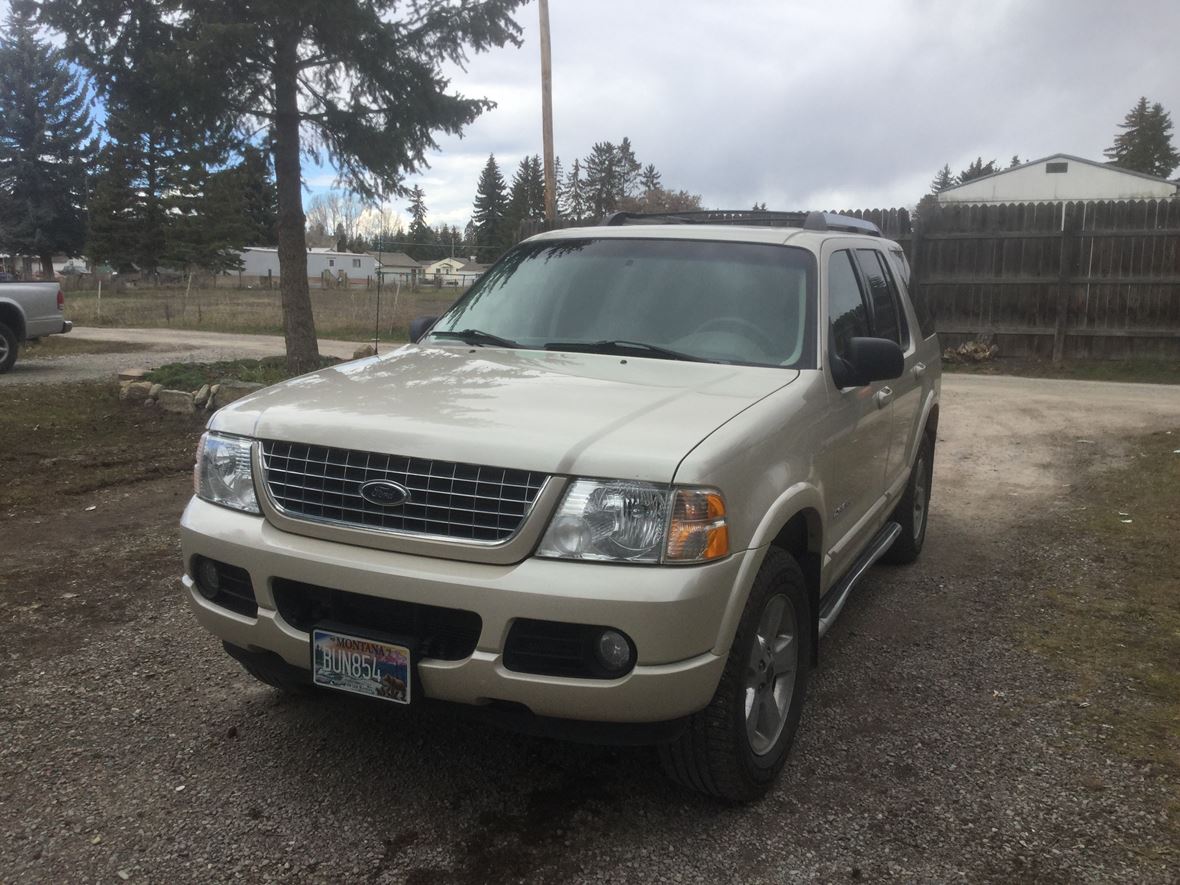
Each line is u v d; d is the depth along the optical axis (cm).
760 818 308
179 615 475
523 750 349
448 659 280
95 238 5588
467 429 285
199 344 1948
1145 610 500
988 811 312
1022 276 1577
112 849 285
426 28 1179
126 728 360
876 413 434
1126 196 3578
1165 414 1099
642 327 389
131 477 767
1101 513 696
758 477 296
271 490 306
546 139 1705
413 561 279
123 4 1066
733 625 279
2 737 350
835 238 450
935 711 386
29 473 771
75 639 443
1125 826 303
